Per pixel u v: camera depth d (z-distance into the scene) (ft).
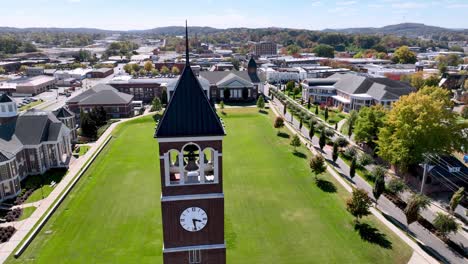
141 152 282.36
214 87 506.89
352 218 181.78
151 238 163.53
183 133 80.33
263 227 173.58
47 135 249.96
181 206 84.74
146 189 215.72
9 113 265.54
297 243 160.56
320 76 649.61
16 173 213.46
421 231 175.01
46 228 172.45
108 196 206.59
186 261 88.63
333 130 340.18
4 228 168.66
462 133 249.14
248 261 147.95
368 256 151.33
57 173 243.19
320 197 205.57
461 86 567.18
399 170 246.47
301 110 412.98
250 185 221.66
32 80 599.16
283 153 279.69
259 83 525.34
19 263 145.79
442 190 223.92
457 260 152.05
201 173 83.76
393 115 242.99
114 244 159.02
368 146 288.30
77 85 649.61
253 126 359.66
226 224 175.94
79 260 147.74
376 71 649.20
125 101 417.28
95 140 315.37
